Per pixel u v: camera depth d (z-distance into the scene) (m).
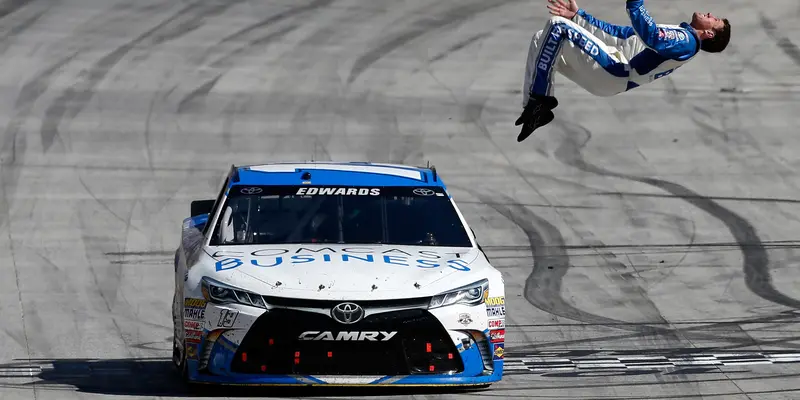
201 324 24.05
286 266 24.58
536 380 27.39
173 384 26.33
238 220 27.16
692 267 45.31
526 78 22.89
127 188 56.09
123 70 74.81
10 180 56.34
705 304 39.50
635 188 58.12
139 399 24.39
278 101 70.81
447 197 28.66
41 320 35.97
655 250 48.09
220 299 23.84
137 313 37.62
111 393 25.16
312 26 85.50
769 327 35.84
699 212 54.34
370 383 23.52
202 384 24.31
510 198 56.16
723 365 29.89
